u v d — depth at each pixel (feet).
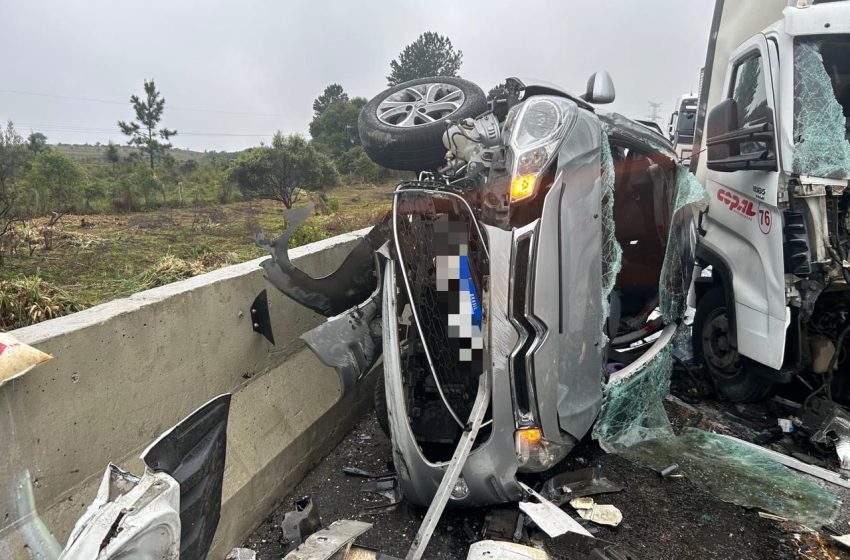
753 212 12.53
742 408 13.67
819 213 11.00
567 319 9.42
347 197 73.26
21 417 5.93
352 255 10.41
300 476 10.81
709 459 11.30
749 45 13.52
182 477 5.78
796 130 11.26
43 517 6.15
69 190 55.36
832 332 12.47
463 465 8.46
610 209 10.82
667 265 12.72
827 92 11.21
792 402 13.41
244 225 43.91
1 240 27.48
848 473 10.66
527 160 9.32
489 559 7.33
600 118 11.89
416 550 7.69
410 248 9.49
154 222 46.44
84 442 6.69
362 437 12.71
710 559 8.59
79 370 6.62
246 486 9.06
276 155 66.03
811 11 11.48
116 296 18.42
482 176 10.07
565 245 9.43
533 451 9.10
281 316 10.85
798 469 10.98
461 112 13.55
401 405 8.89
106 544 4.93
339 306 10.54
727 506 9.86
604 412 11.02
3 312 12.21
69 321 6.85
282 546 8.99
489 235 8.88
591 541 8.05
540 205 9.25
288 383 10.93
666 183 13.48
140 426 7.50
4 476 5.77
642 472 10.87
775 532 9.20
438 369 9.65
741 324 12.92
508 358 8.77
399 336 9.57
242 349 9.64
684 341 14.39
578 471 10.52
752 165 12.05
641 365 11.64
